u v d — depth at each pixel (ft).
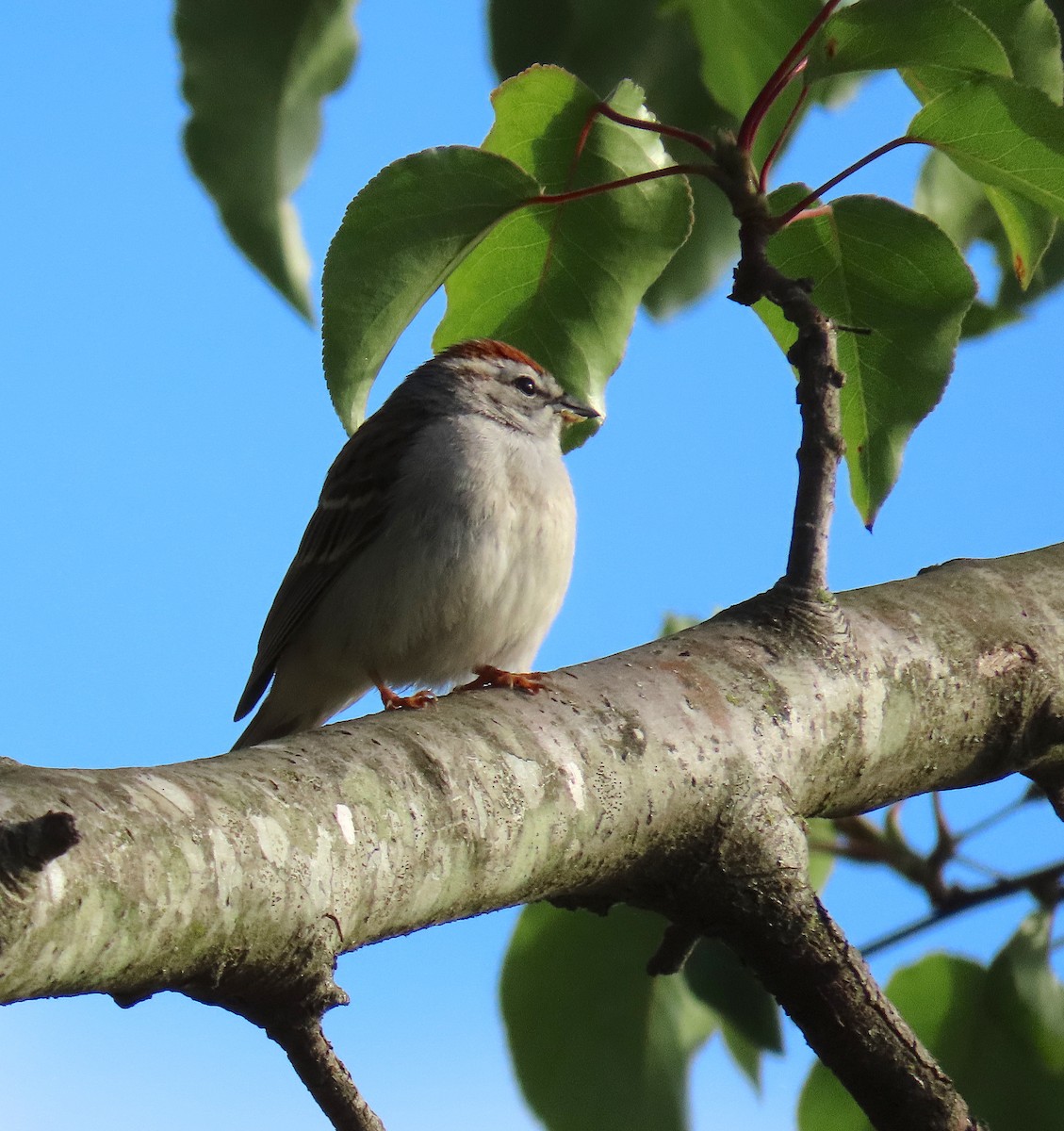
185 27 21.45
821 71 22.72
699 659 21.50
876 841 31.01
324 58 21.72
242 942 15.30
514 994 28.07
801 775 21.38
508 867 18.24
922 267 25.13
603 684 20.52
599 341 26.89
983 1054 27.86
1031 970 28.02
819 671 21.94
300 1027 16.25
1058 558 26.12
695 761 20.18
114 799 14.71
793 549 22.45
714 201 28.40
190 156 21.66
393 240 23.61
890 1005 19.93
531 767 18.76
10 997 13.47
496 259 26.32
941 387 25.38
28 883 13.04
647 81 27.25
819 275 25.59
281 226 21.85
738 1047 28.17
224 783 15.92
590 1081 27.81
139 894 14.25
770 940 20.08
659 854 20.01
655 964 21.02
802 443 22.34
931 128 22.98
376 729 18.07
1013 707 23.73
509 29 26.66
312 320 22.20
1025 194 23.62
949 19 22.02
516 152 25.08
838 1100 27.78
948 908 29.96
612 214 25.79
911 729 22.74
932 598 24.38
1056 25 24.31
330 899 16.02
